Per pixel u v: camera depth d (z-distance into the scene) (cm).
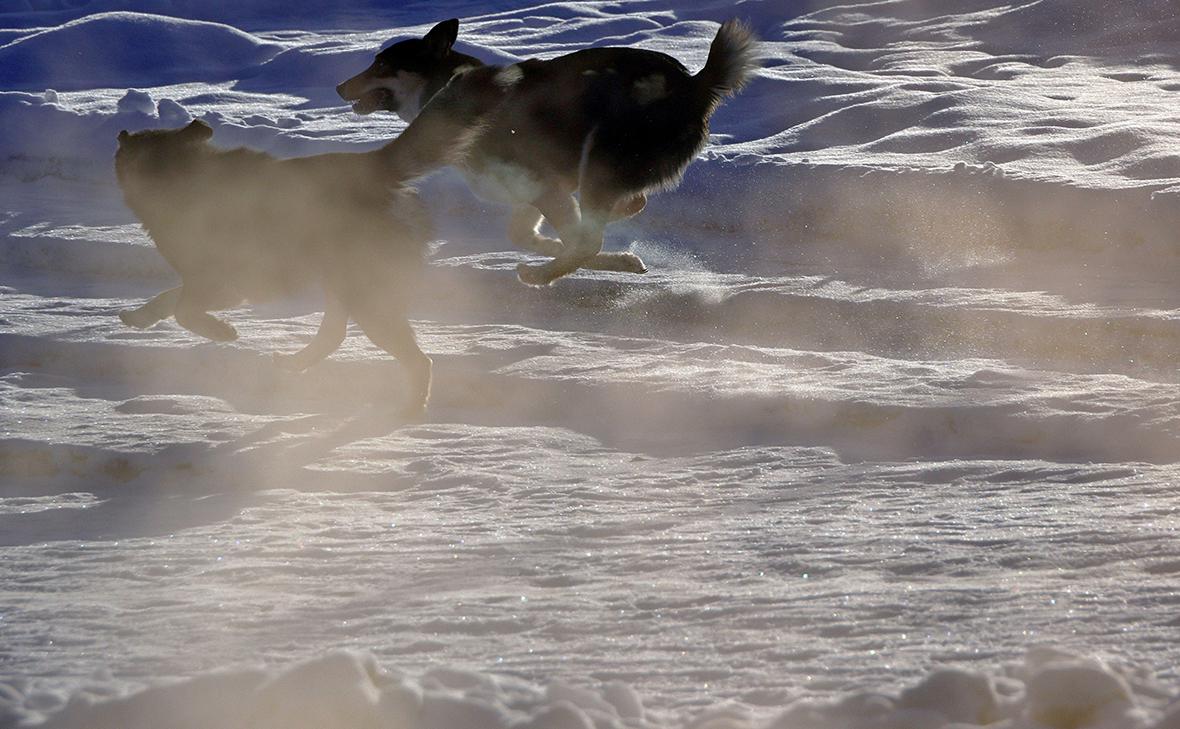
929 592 999
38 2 7938
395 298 1822
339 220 1789
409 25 6994
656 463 1575
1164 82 4034
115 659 952
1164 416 1540
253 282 1838
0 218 3328
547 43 5547
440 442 1716
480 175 2225
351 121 4122
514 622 994
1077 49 4834
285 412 1909
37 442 1700
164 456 1656
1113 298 2131
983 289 2280
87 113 3994
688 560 1148
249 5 7600
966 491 1370
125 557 1273
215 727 694
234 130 3791
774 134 3762
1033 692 682
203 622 1039
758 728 693
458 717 679
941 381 1788
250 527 1375
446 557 1206
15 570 1245
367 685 692
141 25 6003
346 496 1507
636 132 2183
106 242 2948
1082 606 949
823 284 2356
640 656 899
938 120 3478
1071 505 1276
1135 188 2495
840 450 1595
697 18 6016
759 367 1925
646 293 2370
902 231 2722
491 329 2256
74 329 2300
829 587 1036
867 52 4969
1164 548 1088
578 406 1842
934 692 698
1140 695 706
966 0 5797
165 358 2119
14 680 876
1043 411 1591
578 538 1255
